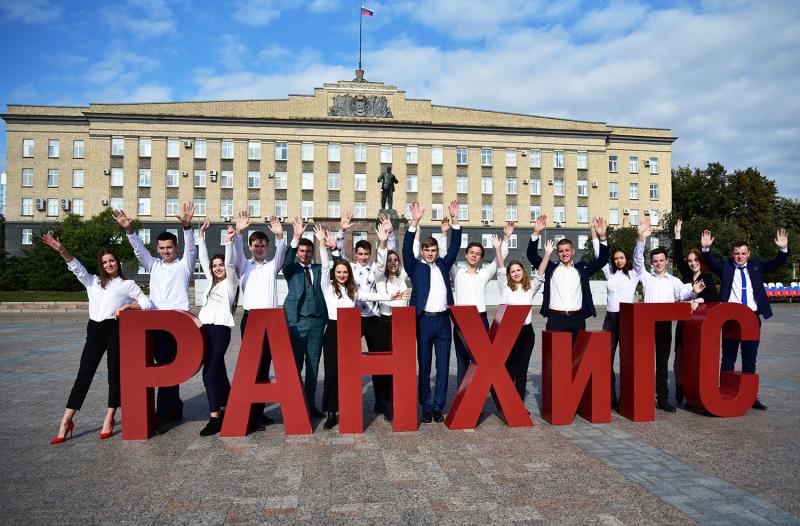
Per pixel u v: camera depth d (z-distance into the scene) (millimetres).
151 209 42375
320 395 7023
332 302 5727
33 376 8125
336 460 4305
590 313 6172
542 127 46594
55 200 44062
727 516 3229
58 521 3205
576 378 5457
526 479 3852
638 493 3584
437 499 3494
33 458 4395
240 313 20156
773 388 7098
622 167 48719
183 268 5719
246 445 4754
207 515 3268
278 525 3123
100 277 5145
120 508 3383
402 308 5211
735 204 50969
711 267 6523
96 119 42219
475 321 5340
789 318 19734
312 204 43781
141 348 4984
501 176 46000
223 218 42969
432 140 45312
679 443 4746
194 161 43000
